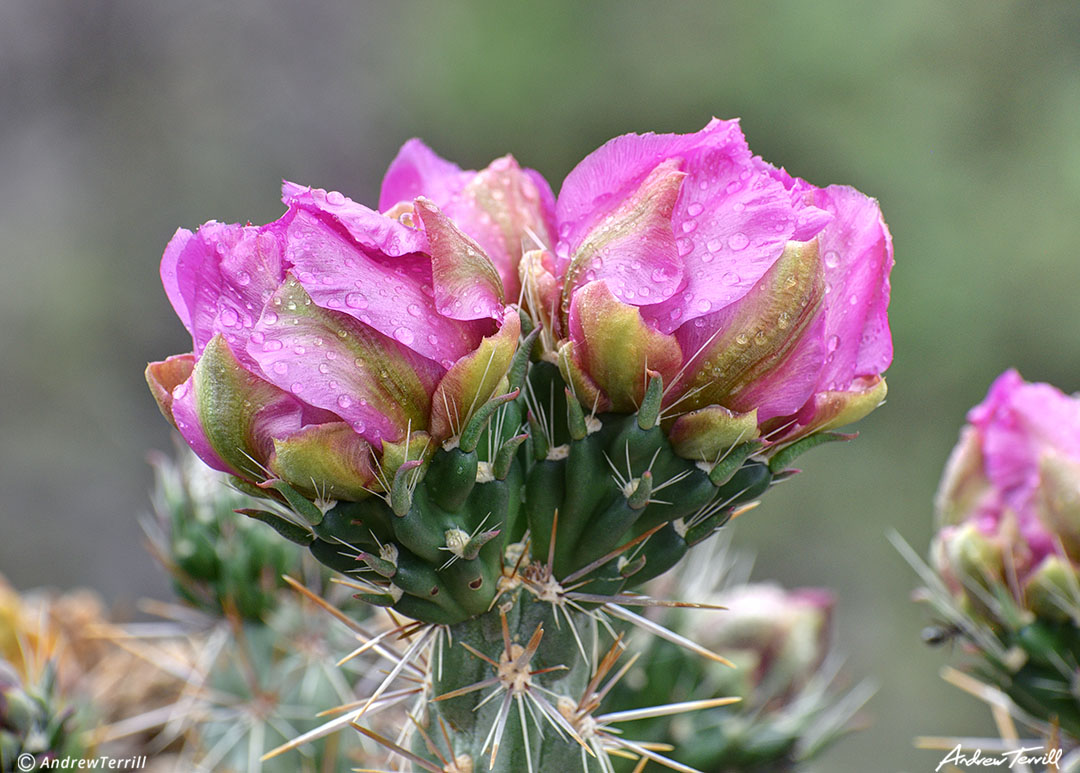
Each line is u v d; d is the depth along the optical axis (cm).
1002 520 43
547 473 38
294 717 47
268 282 36
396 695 40
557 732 39
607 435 37
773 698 45
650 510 38
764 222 36
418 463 36
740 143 37
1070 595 42
